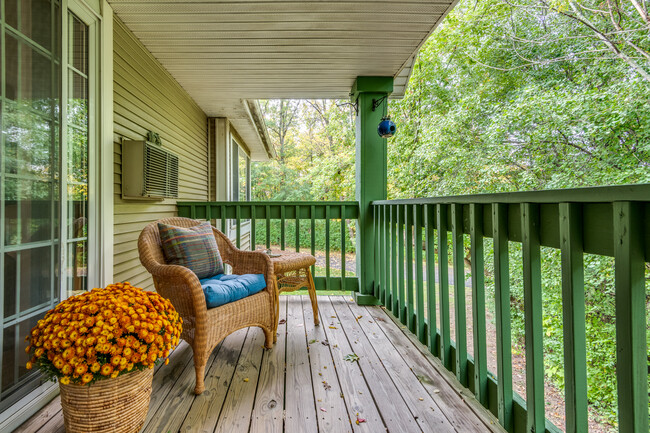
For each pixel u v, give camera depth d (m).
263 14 2.31
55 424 1.41
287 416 1.45
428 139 8.05
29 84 1.50
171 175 3.09
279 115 18.14
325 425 1.39
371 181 3.36
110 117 2.19
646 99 5.04
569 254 0.95
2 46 1.36
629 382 0.79
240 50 2.83
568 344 0.97
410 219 2.40
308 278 2.66
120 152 2.38
